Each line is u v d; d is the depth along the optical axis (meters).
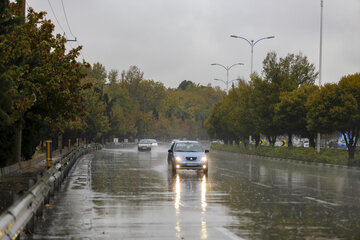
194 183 21.23
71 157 29.28
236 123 66.38
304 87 49.97
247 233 9.66
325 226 10.53
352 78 41.09
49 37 25.58
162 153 60.28
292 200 15.27
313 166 40.06
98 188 18.70
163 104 160.75
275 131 55.22
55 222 10.86
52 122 33.09
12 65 20.12
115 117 94.38
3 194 16.09
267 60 55.50
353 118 39.44
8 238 6.43
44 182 12.07
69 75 26.25
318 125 42.19
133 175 25.55
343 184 21.67
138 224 10.65
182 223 10.80
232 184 20.88
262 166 36.50
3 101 15.58
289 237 9.29
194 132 175.75
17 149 27.02
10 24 18.05
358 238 9.24
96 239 8.99
